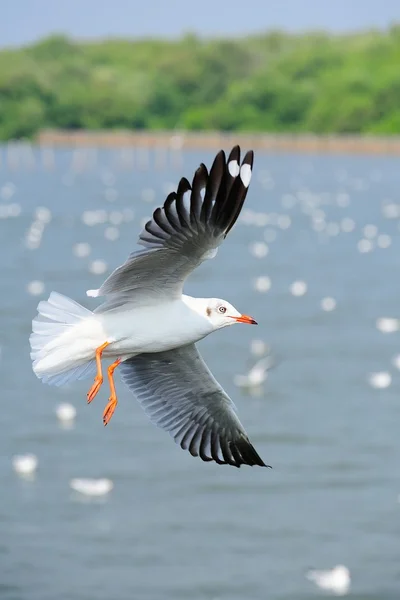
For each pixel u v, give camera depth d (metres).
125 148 117.50
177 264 8.38
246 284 33.78
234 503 17.14
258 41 140.88
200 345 26.03
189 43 143.12
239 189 7.95
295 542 15.86
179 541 15.94
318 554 15.66
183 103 127.56
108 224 48.69
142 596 14.62
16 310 28.95
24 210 54.62
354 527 16.45
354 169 91.62
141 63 137.12
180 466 18.41
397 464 18.59
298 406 21.56
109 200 62.00
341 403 21.78
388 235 47.16
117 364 8.80
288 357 25.09
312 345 26.25
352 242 44.50
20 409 20.97
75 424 20.20
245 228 48.34
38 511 16.69
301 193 69.38
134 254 8.28
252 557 15.61
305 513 16.83
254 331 27.56
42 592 14.61
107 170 90.50
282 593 14.61
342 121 108.06
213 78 131.88
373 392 22.47
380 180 80.88
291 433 20.11
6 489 17.50
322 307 30.48
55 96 122.94
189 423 9.40
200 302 8.71
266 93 115.00
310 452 19.20
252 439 19.89
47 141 120.62
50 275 34.31
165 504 17.02
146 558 15.47
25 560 15.37
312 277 35.53
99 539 15.94
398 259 40.06
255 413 21.19
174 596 14.54
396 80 108.06
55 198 63.06
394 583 14.81
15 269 35.22
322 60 121.62
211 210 7.97
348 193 69.56
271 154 109.44
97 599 14.49
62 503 16.98
